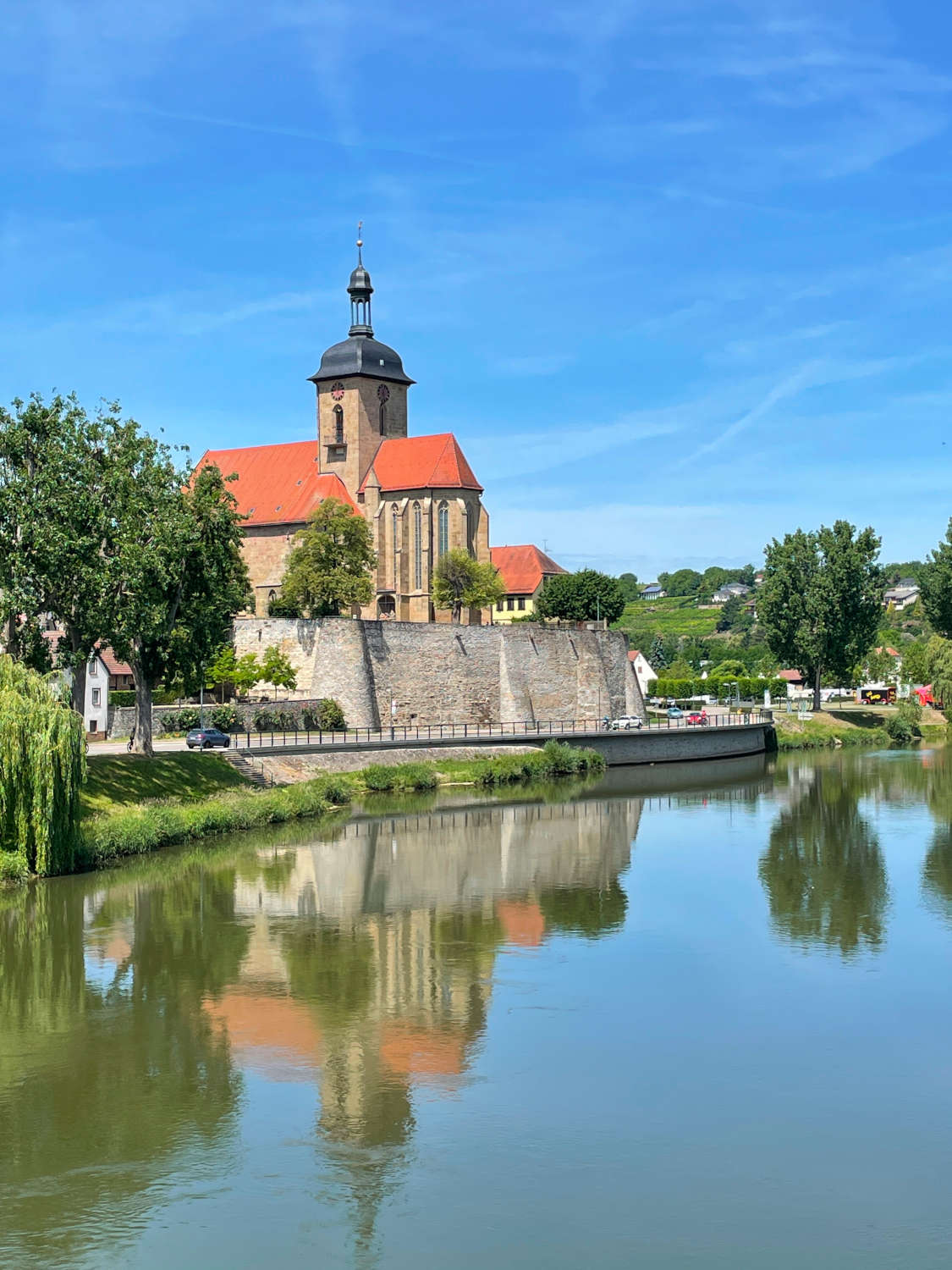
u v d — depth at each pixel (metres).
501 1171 34.09
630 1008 46.69
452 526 166.25
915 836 83.44
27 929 57.81
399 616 167.00
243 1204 32.44
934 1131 36.38
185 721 117.81
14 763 64.94
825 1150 35.28
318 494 170.00
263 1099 38.69
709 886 67.56
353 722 127.31
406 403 177.88
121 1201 32.62
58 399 82.94
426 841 81.94
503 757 119.00
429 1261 29.88
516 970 51.53
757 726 148.25
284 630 131.50
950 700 165.88
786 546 172.75
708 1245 30.53
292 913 61.28
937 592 172.00
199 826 81.19
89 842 71.38
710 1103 38.25
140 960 53.09
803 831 86.06
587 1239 30.80
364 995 48.41
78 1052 42.69
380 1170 34.16
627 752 131.75
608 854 77.06
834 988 49.03
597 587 181.88
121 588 81.69
